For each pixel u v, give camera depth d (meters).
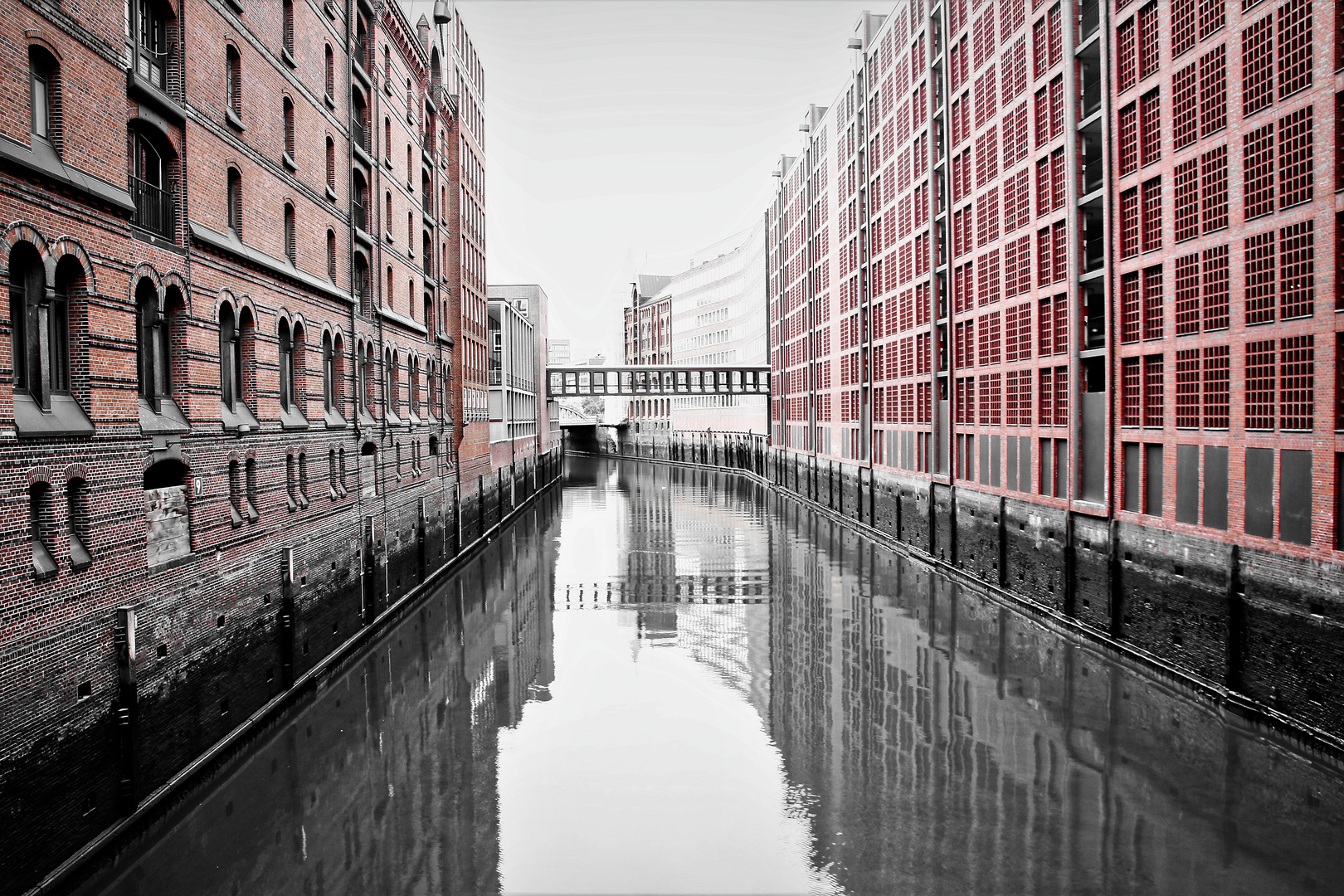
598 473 99.81
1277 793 14.15
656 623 26.92
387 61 28.00
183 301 14.64
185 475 14.55
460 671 21.92
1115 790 14.48
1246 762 15.36
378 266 26.52
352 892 11.80
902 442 41.44
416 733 17.62
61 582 11.05
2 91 10.30
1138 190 21.44
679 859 12.71
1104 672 20.66
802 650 23.50
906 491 40.12
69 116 11.55
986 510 30.72
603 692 20.33
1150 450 21.22
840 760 16.19
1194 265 19.36
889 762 16.02
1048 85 25.81
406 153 30.66
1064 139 24.66
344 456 22.86
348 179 23.78
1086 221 25.20
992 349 30.55
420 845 13.12
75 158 11.70
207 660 14.89
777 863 12.57
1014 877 11.97
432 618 27.53
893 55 43.06
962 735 17.09
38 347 11.13
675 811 14.26
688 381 83.81
